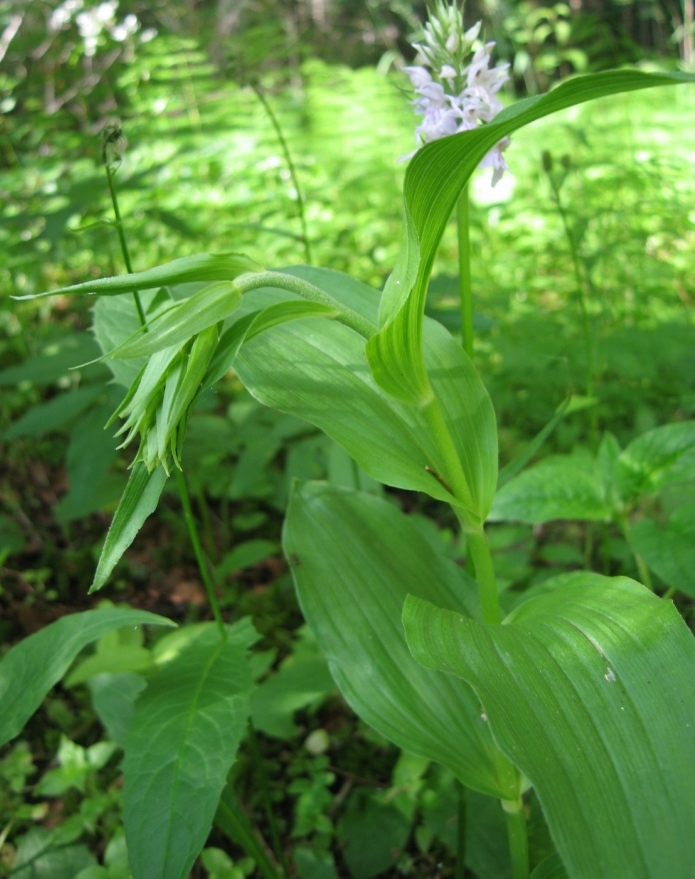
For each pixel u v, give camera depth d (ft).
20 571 1.73
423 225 0.68
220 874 1.09
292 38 3.54
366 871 1.13
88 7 2.87
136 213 2.78
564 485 1.22
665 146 2.97
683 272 2.53
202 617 1.62
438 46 0.90
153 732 0.85
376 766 1.29
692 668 0.69
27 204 2.55
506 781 0.87
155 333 0.70
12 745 1.35
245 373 0.85
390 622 0.95
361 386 0.88
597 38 4.82
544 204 2.64
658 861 0.60
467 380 0.91
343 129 3.45
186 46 3.18
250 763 1.30
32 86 3.14
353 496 1.03
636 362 1.93
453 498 0.83
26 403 2.16
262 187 2.80
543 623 0.75
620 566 1.56
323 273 0.99
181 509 1.90
